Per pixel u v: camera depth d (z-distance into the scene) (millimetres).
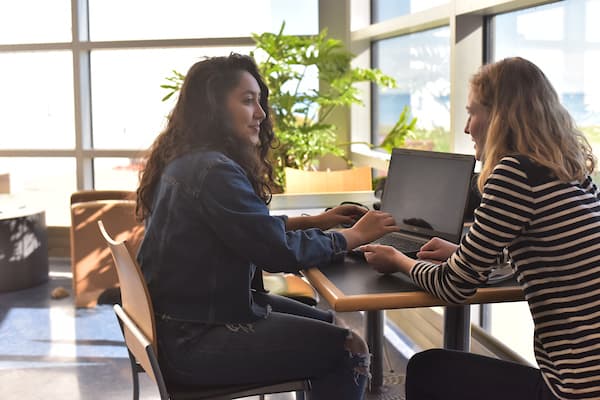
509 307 3482
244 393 2000
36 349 4008
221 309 1978
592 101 2969
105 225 4715
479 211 1744
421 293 1853
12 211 5316
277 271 1979
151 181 2139
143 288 1878
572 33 3086
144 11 6172
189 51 6191
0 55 6371
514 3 3344
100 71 6301
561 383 1686
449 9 3947
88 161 6367
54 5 6223
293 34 6086
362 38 5664
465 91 3893
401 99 5312
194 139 2080
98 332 4281
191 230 1967
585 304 1670
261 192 2234
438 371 1956
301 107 5430
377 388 3314
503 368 1895
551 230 1690
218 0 6090
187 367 1955
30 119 6379
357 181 4105
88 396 3361
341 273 2057
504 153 1786
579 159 1749
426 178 2391
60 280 5484
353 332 2049
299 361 1995
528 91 1773
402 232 2449
